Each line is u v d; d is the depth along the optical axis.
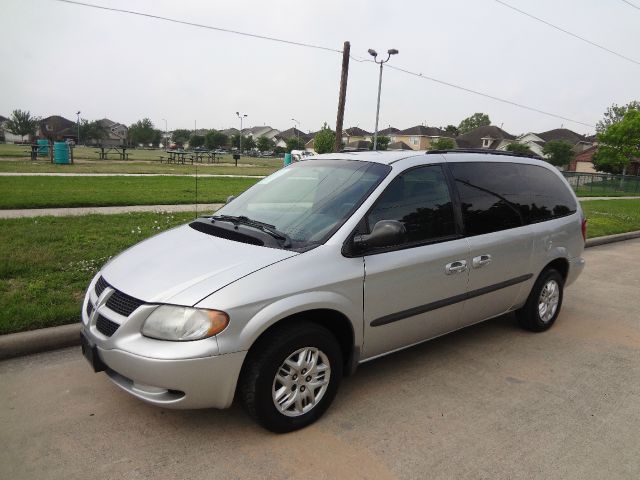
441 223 3.90
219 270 2.97
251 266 2.99
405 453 2.99
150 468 2.75
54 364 3.90
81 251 6.59
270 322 2.88
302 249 3.18
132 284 3.00
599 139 45.72
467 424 3.35
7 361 3.92
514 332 5.15
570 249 5.21
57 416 3.21
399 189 3.71
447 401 3.65
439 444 3.11
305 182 4.03
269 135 136.12
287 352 2.99
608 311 6.13
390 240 3.24
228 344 2.77
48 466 2.73
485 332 5.12
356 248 3.32
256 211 3.88
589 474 2.88
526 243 4.58
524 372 4.21
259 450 2.95
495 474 2.85
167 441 3.00
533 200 4.82
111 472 2.71
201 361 2.72
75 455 2.83
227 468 2.78
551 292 5.14
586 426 3.41
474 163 4.38
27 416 3.19
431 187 3.93
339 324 3.41
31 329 4.18
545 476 2.85
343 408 3.47
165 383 2.72
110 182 17.16
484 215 4.24
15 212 9.94
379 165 3.84
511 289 4.59
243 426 3.18
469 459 2.97
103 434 3.04
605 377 4.20
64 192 13.26
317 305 3.06
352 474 2.78
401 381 3.93
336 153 4.43
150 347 2.74
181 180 19.84
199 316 2.75
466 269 4.01
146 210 11.04
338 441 3.08
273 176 4.52
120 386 2.91
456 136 86.62
